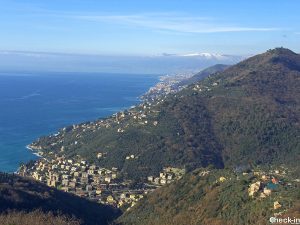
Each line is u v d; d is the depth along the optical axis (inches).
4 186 6727.4
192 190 6850.4
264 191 5748.0
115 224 6732.3
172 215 6397.6
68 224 6038.4
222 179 6712.6
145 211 7037.4
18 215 5979.3
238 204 5738.2
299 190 5526.6
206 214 5890.8
